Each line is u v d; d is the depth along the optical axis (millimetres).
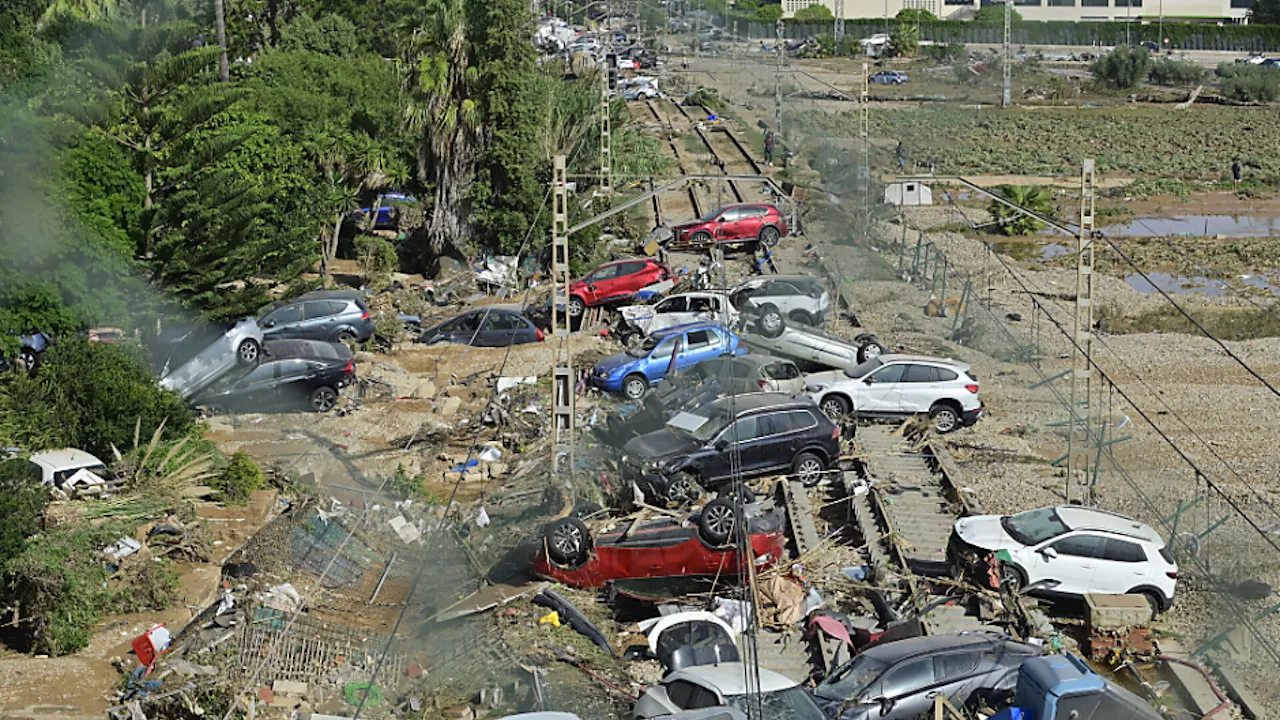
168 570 22062
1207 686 20188
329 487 27062
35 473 24172
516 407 32250
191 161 34406
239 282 43594
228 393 32062
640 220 56469
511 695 19109
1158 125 95125
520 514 25078
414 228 53844
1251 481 28734
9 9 51938
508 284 47031
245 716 18047
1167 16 164625
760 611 22203
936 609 22359
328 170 49875
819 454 27969
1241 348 39906
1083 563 22609
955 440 31250
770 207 51281
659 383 31359
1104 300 46656
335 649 20047
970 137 90375
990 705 18406
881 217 60531
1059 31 147000
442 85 48531
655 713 17859
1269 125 94125
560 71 77812
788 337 34938
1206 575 23734
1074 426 31484
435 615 21531
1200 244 58438
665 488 25719
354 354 36844
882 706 18156
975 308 43750
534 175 48812
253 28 76438
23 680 18906
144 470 25406
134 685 18547
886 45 135875
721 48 133875
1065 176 76875
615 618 22688
